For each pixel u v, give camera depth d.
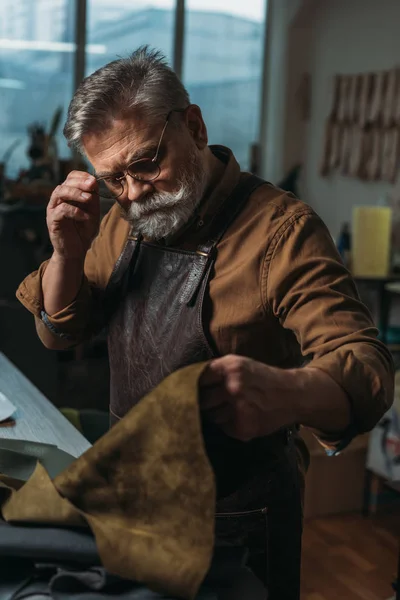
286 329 1.21
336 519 2.90
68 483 0.81
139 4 5.03
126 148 1.12
